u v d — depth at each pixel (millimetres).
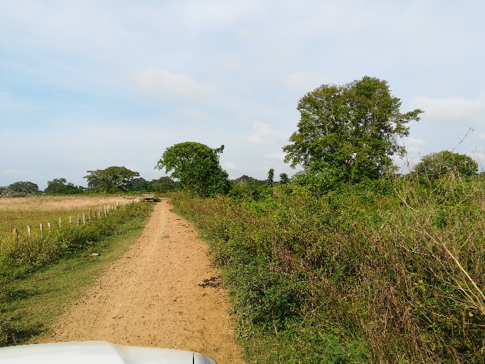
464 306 3613
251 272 6527
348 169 31844
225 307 6773
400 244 4602
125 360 2166
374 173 31812
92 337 5504
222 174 35938
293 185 10141
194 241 14289
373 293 4551
